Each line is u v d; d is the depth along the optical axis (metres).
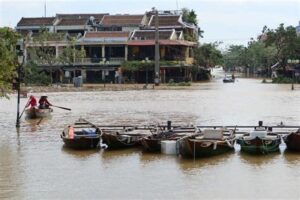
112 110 46.97
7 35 34.69
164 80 91.81
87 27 99.25
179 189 19.94
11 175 22.31
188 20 111.62
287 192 19.36
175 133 28.48
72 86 81.75
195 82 99.25
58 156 26.16
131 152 26.94
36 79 83.12
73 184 20.83
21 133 33.56
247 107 48.53
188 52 97.88
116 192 19.62
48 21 101.44
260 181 20.98
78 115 43.22
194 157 25.08
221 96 61.84
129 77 91.81
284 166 23.55
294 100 55.72
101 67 91.44
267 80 107.25
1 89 34.75
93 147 27.83
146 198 18.81
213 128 30.02
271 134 27.92
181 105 50.84
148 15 106.31
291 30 99.62
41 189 20.12
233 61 186.88
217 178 21.56
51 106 47.38
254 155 25.77
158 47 84.69
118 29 98.69
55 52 92.12
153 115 42.75
